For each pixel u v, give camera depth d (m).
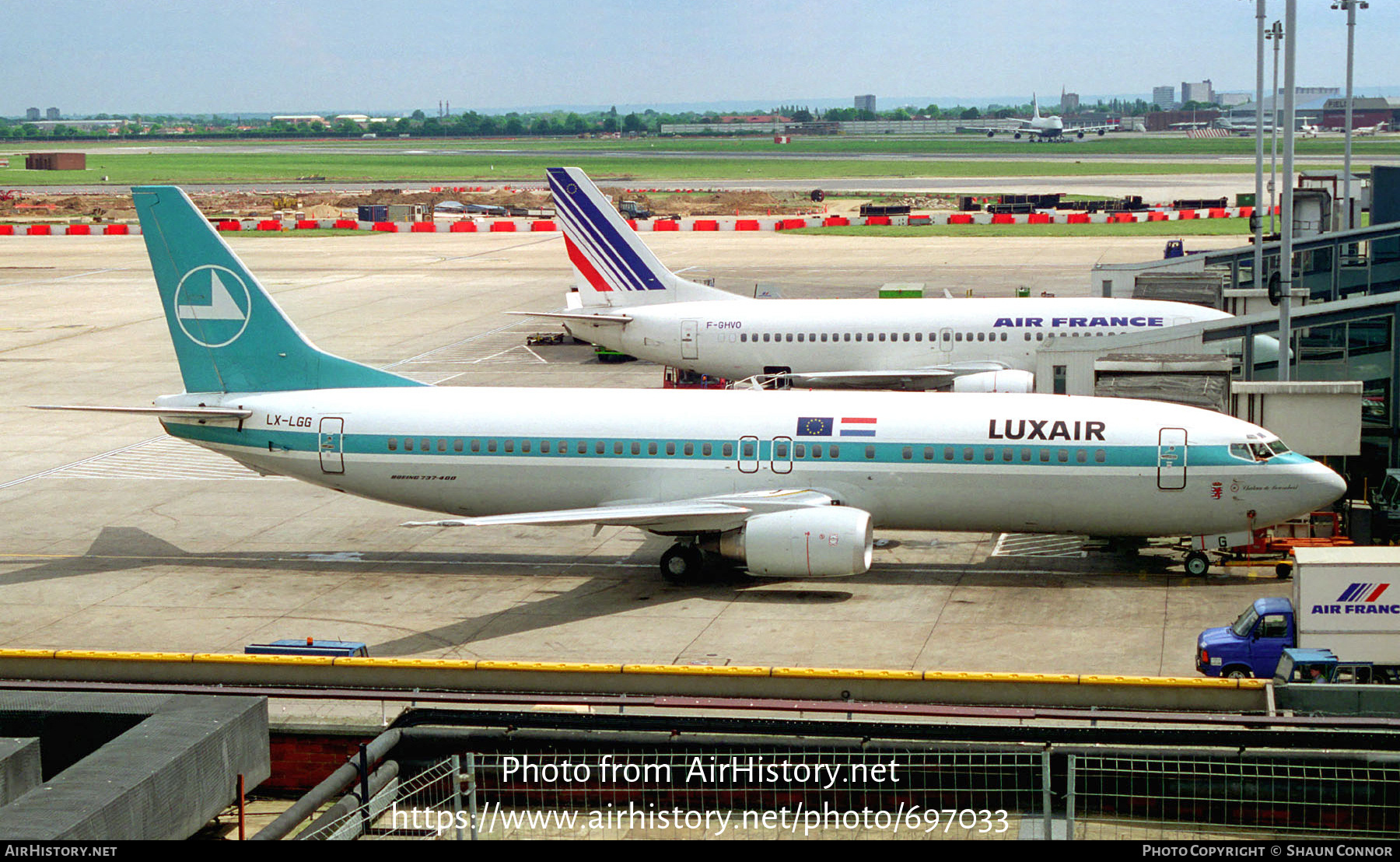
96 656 33.66
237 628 42.31
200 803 25.69
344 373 49.53
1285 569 45.09
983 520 45.16
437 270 141.88
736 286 121.88
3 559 50.44
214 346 49.75
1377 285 84.88
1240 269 86.75
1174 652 37.88
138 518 55.97
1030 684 30.44
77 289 129.50
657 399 47.25
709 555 47.59
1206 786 25.94
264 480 62.22
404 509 57.44
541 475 46.94
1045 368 57.81
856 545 42.56
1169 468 43.12
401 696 28.59
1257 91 74.00
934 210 197.12
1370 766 25.34
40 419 75.12
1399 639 33.53
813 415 45.75
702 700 28.53
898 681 30.94
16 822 22.22
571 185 74.69
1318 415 48.75
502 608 43.91
